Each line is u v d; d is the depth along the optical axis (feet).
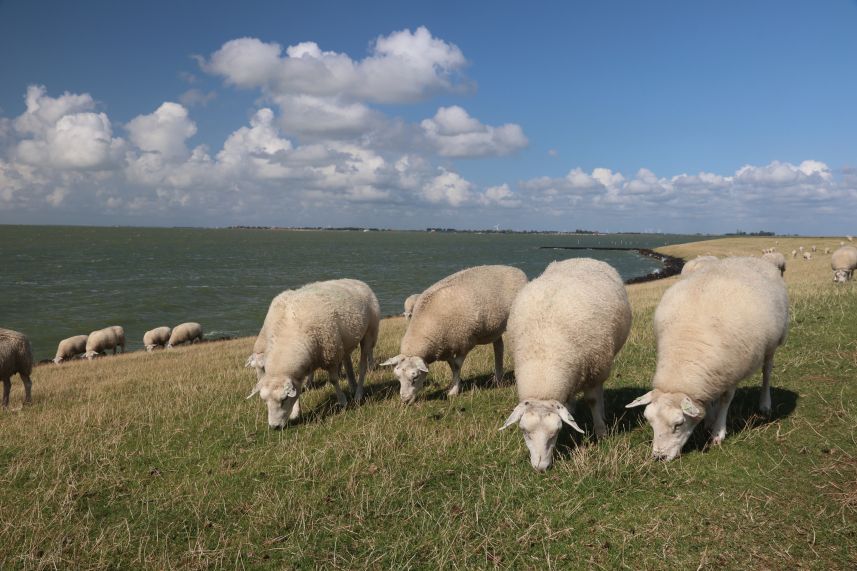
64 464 22.65
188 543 16.52
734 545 14.40
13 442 26.30
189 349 73.05
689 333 19.79
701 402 18.89
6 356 37.58
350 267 257.14
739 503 16.12
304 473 20.30
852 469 17.11
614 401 25.66
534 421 18.44
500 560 14.75
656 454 18.58
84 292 159.12
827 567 13.33
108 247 399.24
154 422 28.09
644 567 13.97
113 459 23.16
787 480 17.04
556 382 20.13
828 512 15.34
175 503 19.06
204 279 197.06
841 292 45.47
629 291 100.63
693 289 21.34
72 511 18.67
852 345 28.40
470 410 26.37
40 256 294.05
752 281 21.01
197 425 27.22
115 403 33.68
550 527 15.80
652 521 15.60
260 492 19.24
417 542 15.72
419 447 21.72
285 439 24.22
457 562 14.74
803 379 25.11
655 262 294.66
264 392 25.71
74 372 56.08
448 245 597.11
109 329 85.61
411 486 18.28
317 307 28.71
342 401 29.58
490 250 477.36
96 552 16.34
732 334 19.15
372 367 39.47
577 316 20.98
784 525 14.97
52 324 114.01
